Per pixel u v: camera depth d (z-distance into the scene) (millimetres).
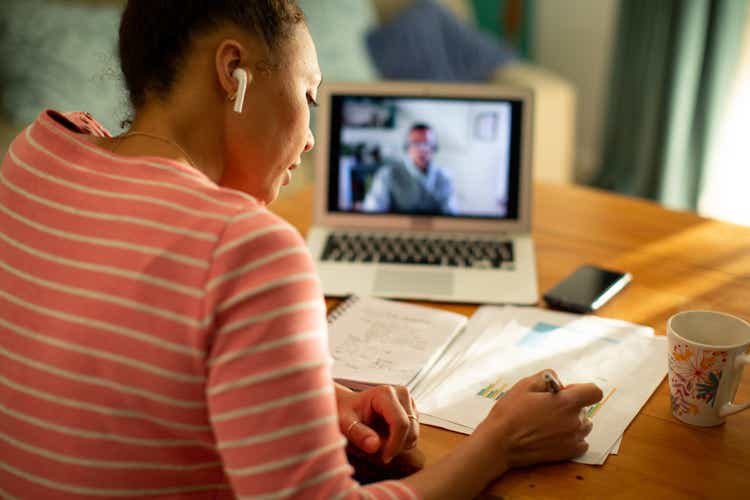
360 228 1355
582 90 3564
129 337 621
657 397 908
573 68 3576
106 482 662
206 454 665
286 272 618
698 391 836
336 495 617
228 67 712
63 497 674
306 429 611
